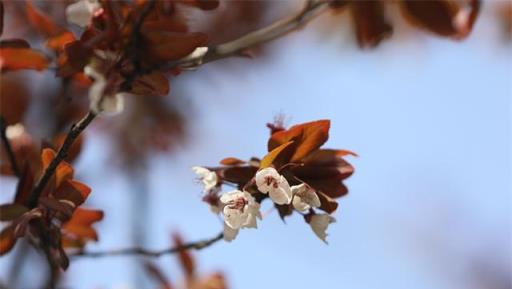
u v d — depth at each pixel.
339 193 1.16
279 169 1.15
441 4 1.36
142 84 1.13
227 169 1.15
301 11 1.32
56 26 1.25
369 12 1.37
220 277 1.44
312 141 1.15
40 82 1.42
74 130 1.14
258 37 1.30
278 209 1.14
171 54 1.14
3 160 1.29
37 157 1.29
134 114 1.66
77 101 1.42
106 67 1.13
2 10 1.21
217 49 1.29
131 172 1.60
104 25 1.16
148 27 1.15
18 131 1.30
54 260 1.19
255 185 1.14
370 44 1.39
